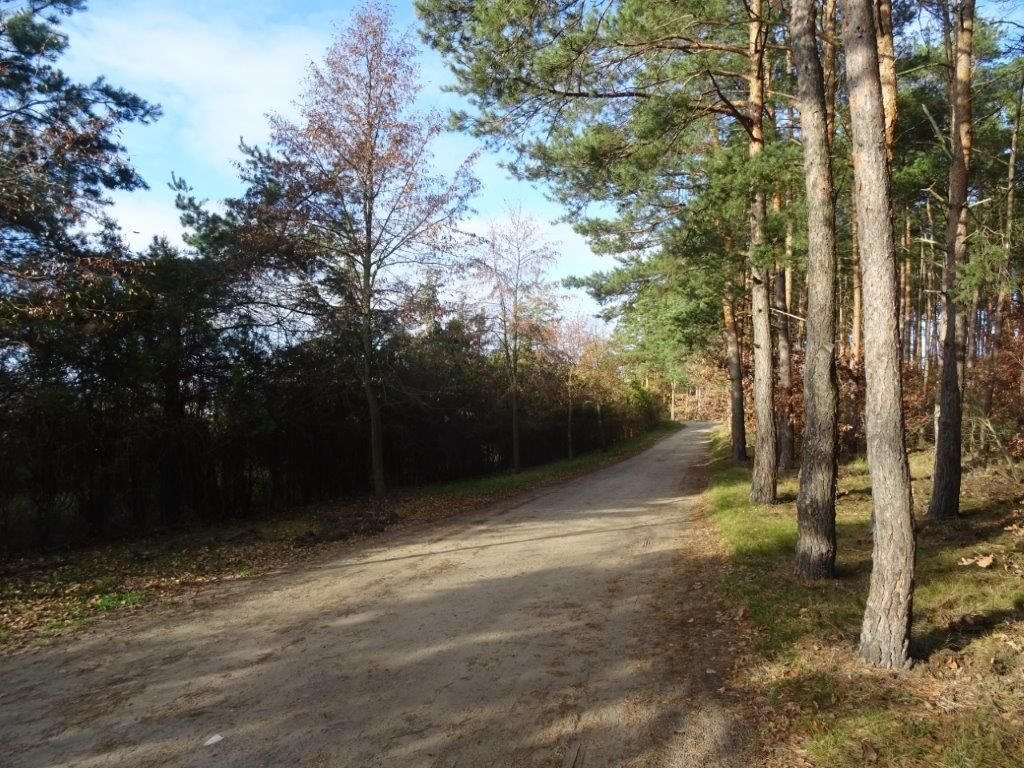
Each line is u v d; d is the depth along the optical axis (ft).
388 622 21.43
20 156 29.09
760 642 18.35
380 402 67.77
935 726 12.73
